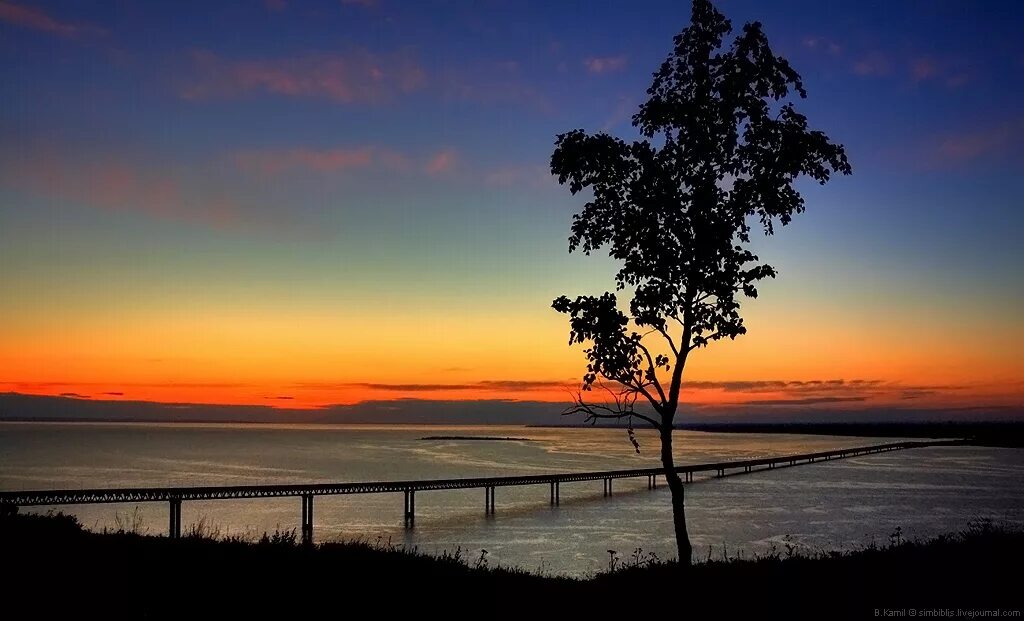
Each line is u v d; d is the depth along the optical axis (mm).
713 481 125188
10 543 17375
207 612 12281
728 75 16016
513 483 88438
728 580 15781
